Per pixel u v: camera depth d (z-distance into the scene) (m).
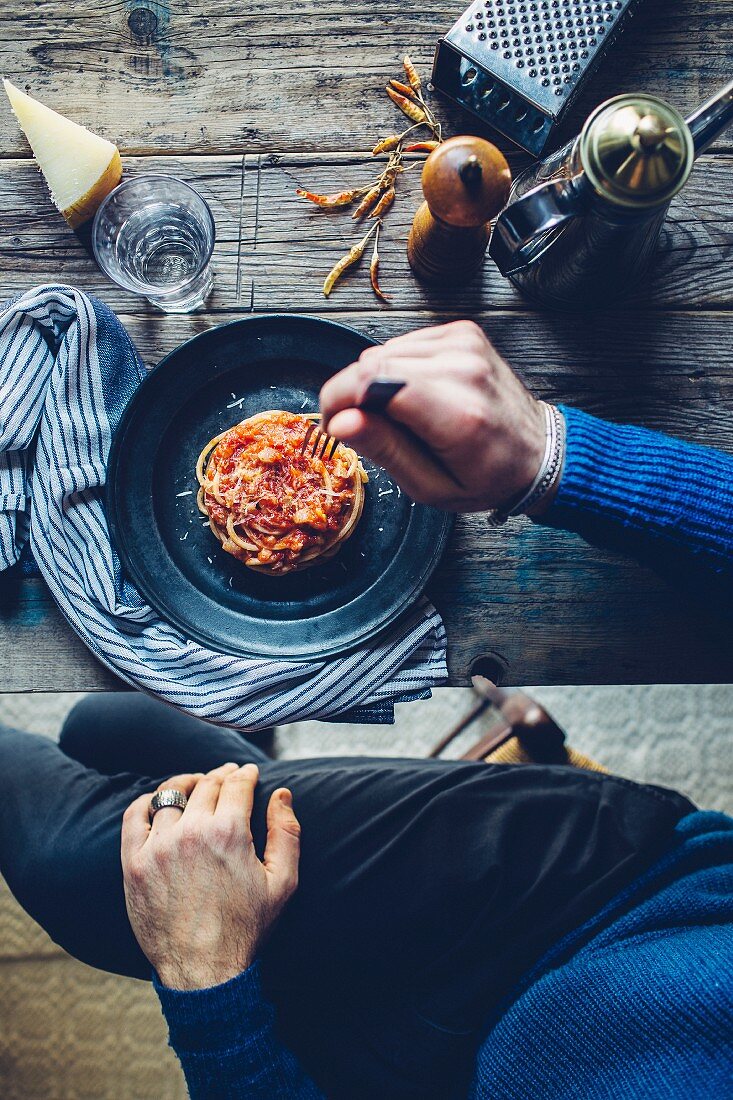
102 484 0.92
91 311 0.90
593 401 0.96
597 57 0.88
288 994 1.01
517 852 0.97
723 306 0.96
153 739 1.18
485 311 0.96
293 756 1.64
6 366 0.91
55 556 0.92
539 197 0.73
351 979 0.99
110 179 0.94
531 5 0.87
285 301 0.96
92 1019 1.62
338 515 0.93
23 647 0.94
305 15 0.98
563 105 0.87
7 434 0.91
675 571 0.81
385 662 0.92
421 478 0.75
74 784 1.10
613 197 0.71
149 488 0.93
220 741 1.18
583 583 0.95
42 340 0.93
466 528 0.95
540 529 0.95
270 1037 0.85
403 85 0.96
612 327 0.96
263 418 0.94
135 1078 1.61
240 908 0.86
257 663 0.90
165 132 0.98
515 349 0.96
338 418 0.68
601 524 0.77
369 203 0.96
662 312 0.96
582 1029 0.80
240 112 0.98
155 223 0.99
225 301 0.97
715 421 0.96
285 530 0.92
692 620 0.95
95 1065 1.61
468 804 1.00
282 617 0.93
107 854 1.02
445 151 0.75
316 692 0.92
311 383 0.96
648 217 0.75
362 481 0.95
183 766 1.16
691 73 0.98
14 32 0.98
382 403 0.67
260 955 0.96
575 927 0.91
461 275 0.93
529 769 1.04
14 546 0.94
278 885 0.90
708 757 1.67
